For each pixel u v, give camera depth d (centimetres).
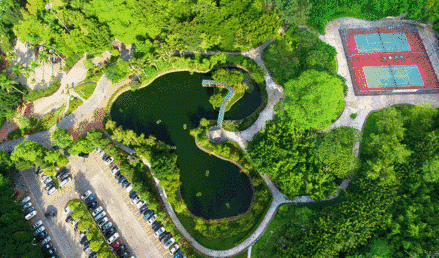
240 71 13212
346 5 13888
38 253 9762
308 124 9900
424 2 12438
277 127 10669
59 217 10875
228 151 10988
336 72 12344
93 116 12769
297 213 9262
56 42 13200
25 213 10931
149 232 10325
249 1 12581
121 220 10606
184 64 13138
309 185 9512
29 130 12631
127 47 14112
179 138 12044
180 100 12950
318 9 13375
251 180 10888
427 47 12950
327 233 8550
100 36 12875
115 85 13250
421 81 12188
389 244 8519
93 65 13412
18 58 14475
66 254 10225
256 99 12494
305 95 9706
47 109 13112
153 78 13362
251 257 9481
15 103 12706
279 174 9919
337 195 10181
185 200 10856
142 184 10700
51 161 11269
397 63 12675
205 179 11144
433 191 9288
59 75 13800
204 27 12619
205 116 12450
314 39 12262
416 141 9769
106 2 12481
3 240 9544
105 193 11125
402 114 11219
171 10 13200
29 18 13662
